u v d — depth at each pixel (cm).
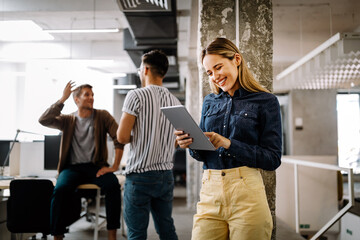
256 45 227
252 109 126
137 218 184
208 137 120
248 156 118
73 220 283
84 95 299
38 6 503
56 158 355
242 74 131
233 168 123
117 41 751
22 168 360
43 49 757
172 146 201
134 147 189
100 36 723
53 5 504
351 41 405
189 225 431
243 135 126
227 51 128
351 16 562
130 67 950
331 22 595
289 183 410
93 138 302
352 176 240
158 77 204
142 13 420
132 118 188
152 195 187
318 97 780
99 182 283
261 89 132
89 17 595
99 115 304
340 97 790
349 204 242
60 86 874
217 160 128
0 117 770
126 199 188
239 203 120
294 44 692
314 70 530
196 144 125
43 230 270
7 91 796
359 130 774
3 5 504
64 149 295
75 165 297
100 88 1009
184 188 871
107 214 282
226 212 123
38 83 852
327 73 553
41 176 357
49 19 609
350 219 351
